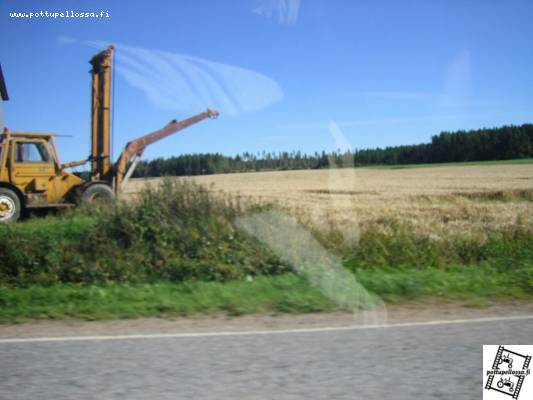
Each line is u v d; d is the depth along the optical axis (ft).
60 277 28.04
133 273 28.07
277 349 15.12
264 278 23.79
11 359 14.44
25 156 53.26
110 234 31.53
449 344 15.43
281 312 19.85
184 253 28.58
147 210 31.42
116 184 55.06
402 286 22.84
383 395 11.75
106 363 14.01
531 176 124.98
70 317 19.97
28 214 53.93
